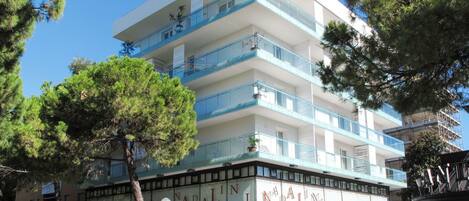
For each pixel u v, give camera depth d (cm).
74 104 1870
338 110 3128
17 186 2117
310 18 2794
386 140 3409
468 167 1414
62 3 1138
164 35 3083
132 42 3456
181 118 1994
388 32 893
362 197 2950
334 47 1053
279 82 2636
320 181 2608
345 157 2833
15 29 1134
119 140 2019
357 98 1042
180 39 2778
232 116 2438
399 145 3572
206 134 2628
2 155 1858
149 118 1892
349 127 2994
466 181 1369
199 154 2439
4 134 1680
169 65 3059
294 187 2408
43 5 1131
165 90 1991
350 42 1032
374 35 987
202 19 2731
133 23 3256
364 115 3288
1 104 1455
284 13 2531
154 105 1916
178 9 3012
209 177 2419
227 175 2331
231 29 2647
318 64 1112
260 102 2275
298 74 2578
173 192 2584
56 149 1836
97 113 1869
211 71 2539
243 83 2516
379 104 1042
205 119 2495
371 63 981
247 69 2488
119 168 2861
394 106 1009
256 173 2202
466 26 760
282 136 2577
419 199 1349
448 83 941
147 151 1977
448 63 887
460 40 792
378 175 3062
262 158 2178
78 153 1873
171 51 2967
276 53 2609
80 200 3281
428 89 952
